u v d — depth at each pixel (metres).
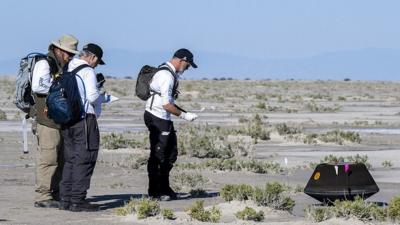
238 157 38.28
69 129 19.98
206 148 37.94
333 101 114.19
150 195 22.45
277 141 47.72
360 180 20.31
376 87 190.62
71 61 20.30
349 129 59.34
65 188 20.16
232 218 18.80
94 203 21.70
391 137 51.59
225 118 71.00
